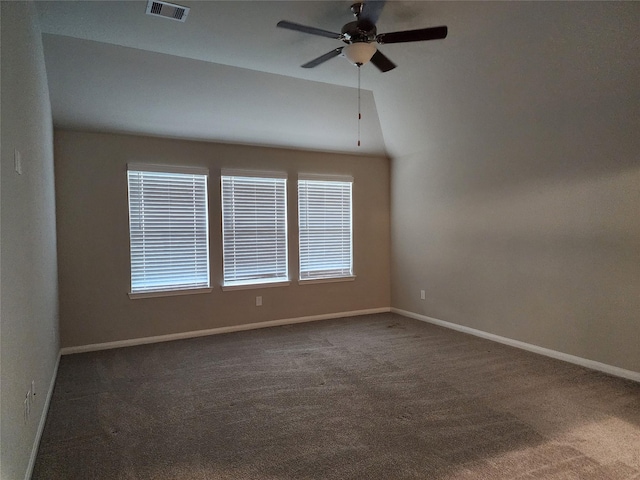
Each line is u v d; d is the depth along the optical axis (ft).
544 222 11.90
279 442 7.23
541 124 11.83
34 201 7.68
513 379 10.09
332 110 14.94
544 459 6.58
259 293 15.84
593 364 10.73
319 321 16.75
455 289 15.23
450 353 12.30
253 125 14.51
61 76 11.00
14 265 5.65
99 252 13.12
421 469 6.36
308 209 16.93
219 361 11.75
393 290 18.66
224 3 8.71
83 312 12.93
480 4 9.03
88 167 12.93
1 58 5.19
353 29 8.25
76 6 8.73
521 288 12.67
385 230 18.67
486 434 7.41
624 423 7.74
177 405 8.80
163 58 11.37
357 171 17.93
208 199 14.75
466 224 14.65
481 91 12.25
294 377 10.43
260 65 12.12
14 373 5.41
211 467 6.48
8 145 5.48
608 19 8.57
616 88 9.71
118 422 8.04
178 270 14.38
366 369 10.95
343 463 6.56
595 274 10.62
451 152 15.21
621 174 9.96
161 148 13.97
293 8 8.99
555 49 9.81
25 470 5.94
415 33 8.22
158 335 14.01
